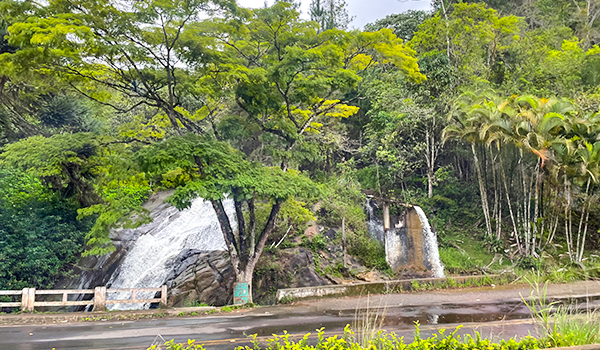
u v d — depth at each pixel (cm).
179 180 1420
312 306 1385
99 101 1466
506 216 2195
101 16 1256
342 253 2014
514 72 2536
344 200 2356
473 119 1870
